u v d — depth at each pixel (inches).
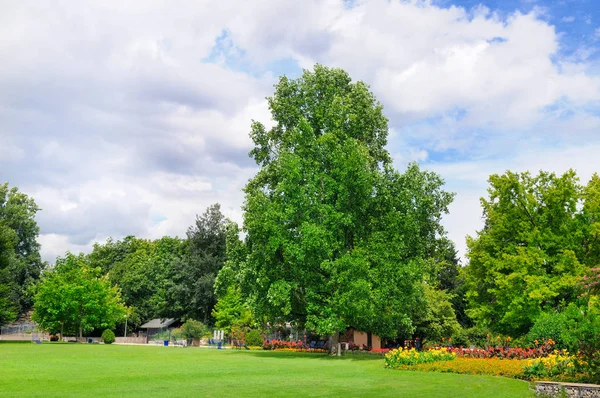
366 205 1259.8
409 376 722.8
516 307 1152.2
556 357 679.1
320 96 1472.7
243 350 1635.1
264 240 1232.2
